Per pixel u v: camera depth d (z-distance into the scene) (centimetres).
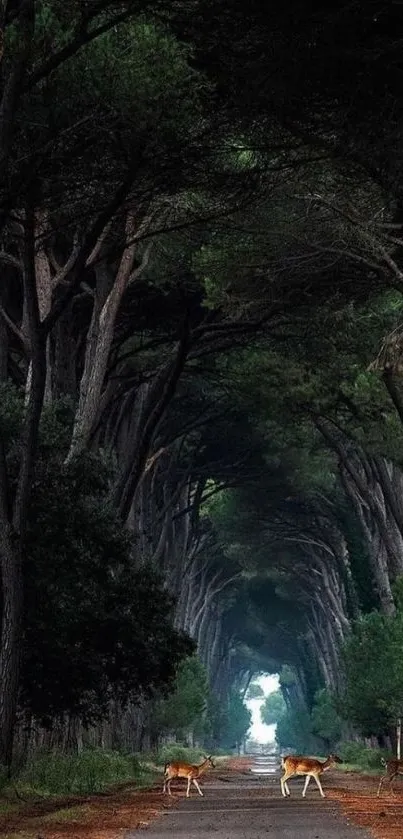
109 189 2438
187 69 2152
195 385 4862
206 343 3831
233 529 7188
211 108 2255
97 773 3278
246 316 3603
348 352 3688
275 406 4103
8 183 2280
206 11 2002
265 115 2278
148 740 6066
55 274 3462
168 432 5144
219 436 5647
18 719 3109
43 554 2875
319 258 2853
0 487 2477
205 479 6156
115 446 4616
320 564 8188
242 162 2506
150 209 2858
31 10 2067
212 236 3102
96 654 3014
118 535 3017
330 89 2119
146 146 2262
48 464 2948
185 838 1560
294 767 2675
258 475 5947
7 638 2450
